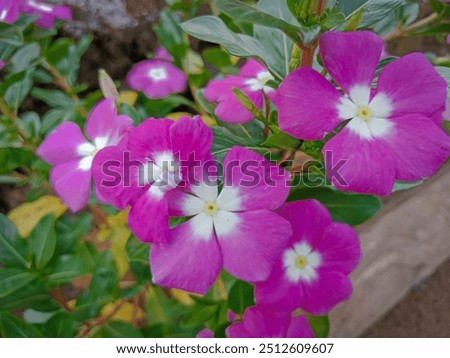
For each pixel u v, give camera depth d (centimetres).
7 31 22
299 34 18
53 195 29
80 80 37
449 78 19
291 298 19
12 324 22
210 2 32
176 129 16
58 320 23
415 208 38
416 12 24
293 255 19
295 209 18
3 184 34
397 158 16
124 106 23
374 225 37
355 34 17
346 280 19
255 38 21
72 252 23
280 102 16
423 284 36
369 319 34
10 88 26
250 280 17
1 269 21
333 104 17
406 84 17
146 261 23
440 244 37
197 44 39
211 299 25
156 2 39
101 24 38
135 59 38
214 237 17
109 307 28
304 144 19
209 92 23
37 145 27
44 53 29
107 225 30
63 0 37
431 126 17
